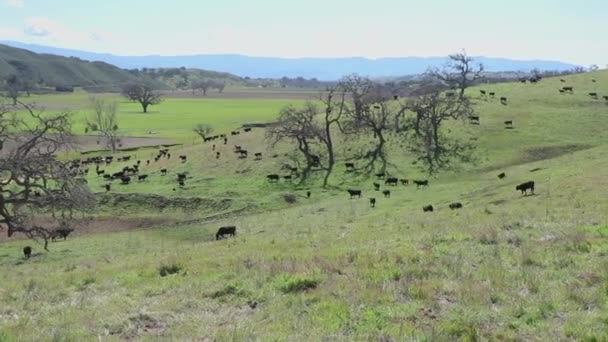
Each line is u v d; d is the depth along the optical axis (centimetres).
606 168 3931
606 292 997
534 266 1235
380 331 884
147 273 1588
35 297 1400
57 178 4547
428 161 7175
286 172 7462
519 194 3578
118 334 980
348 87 8925
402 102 10038
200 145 9612
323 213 4856
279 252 1789
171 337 926
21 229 4500
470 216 2594
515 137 7662
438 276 1208
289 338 862
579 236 1463
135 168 8425
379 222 3119
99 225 5966
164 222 5928
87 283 1577
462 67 11081
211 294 1202
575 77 11469
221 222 5412
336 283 1182
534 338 836
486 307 984
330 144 7588
